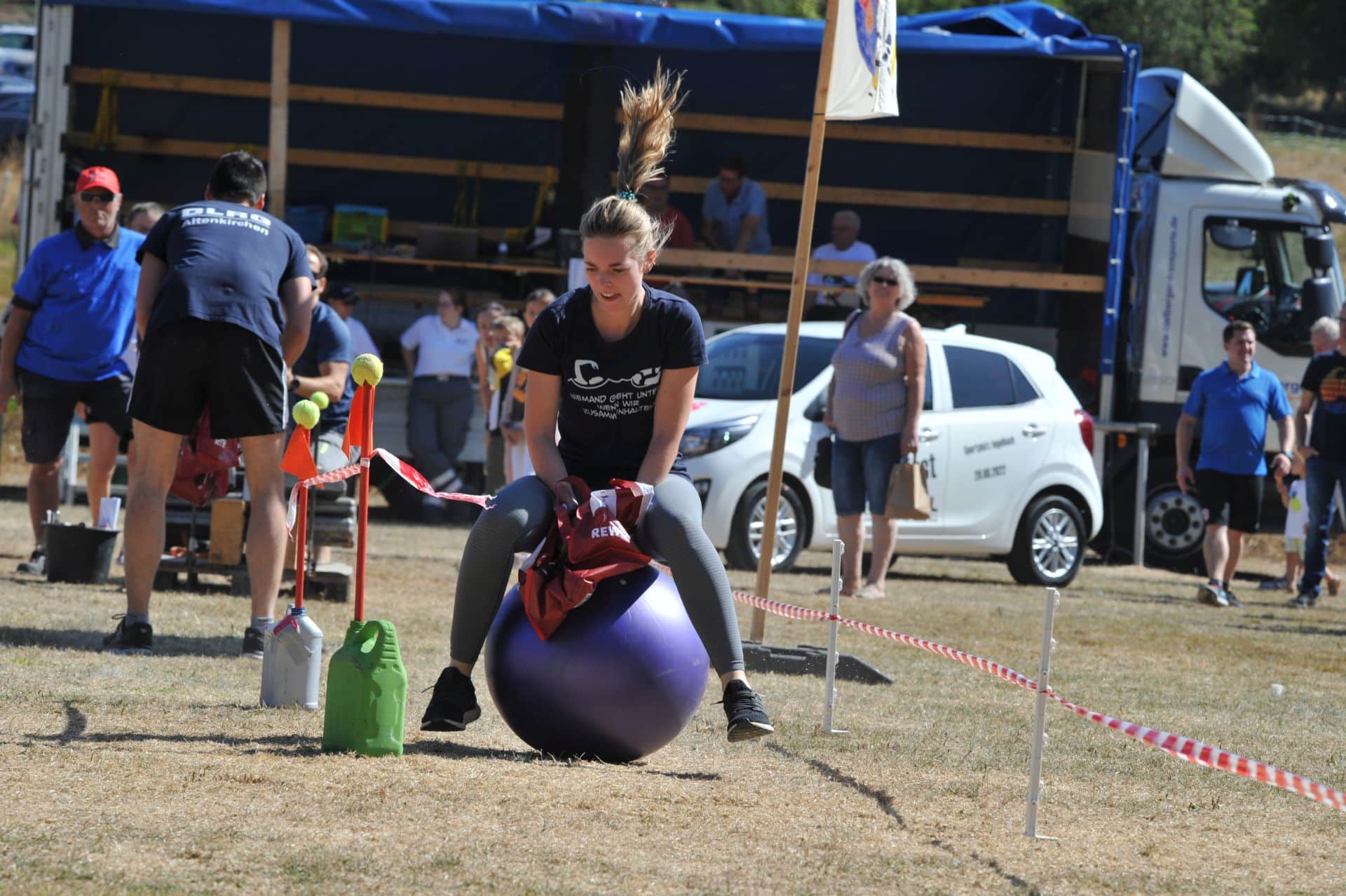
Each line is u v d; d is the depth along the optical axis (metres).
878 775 17.50
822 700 23.03
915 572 48.94
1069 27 54.50
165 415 22.19
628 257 16.52
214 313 21.83
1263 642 34.66
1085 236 57.12
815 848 13.80
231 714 18.39
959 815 15.70
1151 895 13.06
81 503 52.69
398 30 50.66
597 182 58.25
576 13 49.94
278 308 22.52
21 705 18.06
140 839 12.79
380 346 59.62
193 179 58.28
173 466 22.84
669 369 17.02
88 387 32.22
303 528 19.25
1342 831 16.22
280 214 50.75
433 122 59.69
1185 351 54.59
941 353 45.81
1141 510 53.47
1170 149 54.69
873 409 37.41
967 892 12.74
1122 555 54.41
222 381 22.08
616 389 17.06
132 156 57.81
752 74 59.34
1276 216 54.53
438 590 34.31
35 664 21.06
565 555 16.80
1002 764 18.66
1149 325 54.56
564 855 12.98
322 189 59.97
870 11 24.91
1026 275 52.97
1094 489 46.94
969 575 49.00
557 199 59.41
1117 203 52.69
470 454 54.81
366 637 16.77
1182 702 24.97
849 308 55.56
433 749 17.19
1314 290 54.28
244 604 29.62
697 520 16.84
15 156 117.50
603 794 15.33
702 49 51.00
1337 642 35.72
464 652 17.14
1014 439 45.50
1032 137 59.28
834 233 55.91
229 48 57.62
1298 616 41.56
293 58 58.12
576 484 16.80
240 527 30.39
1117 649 31.98
